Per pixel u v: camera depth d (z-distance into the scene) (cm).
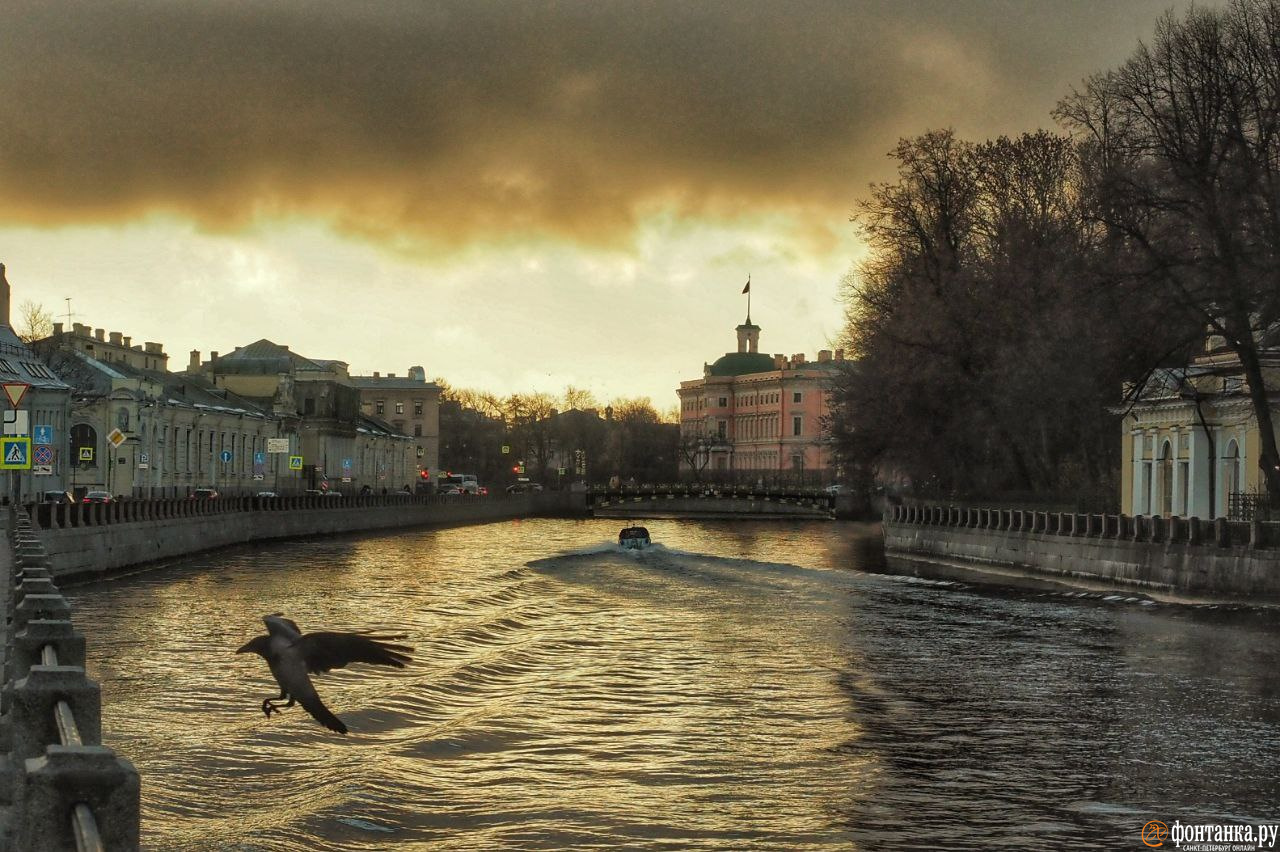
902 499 10456
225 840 1580
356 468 17225
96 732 877
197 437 12194
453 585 5912
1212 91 5047
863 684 3006
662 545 10150
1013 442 8138
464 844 1661
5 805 1073
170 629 3806
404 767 2053
